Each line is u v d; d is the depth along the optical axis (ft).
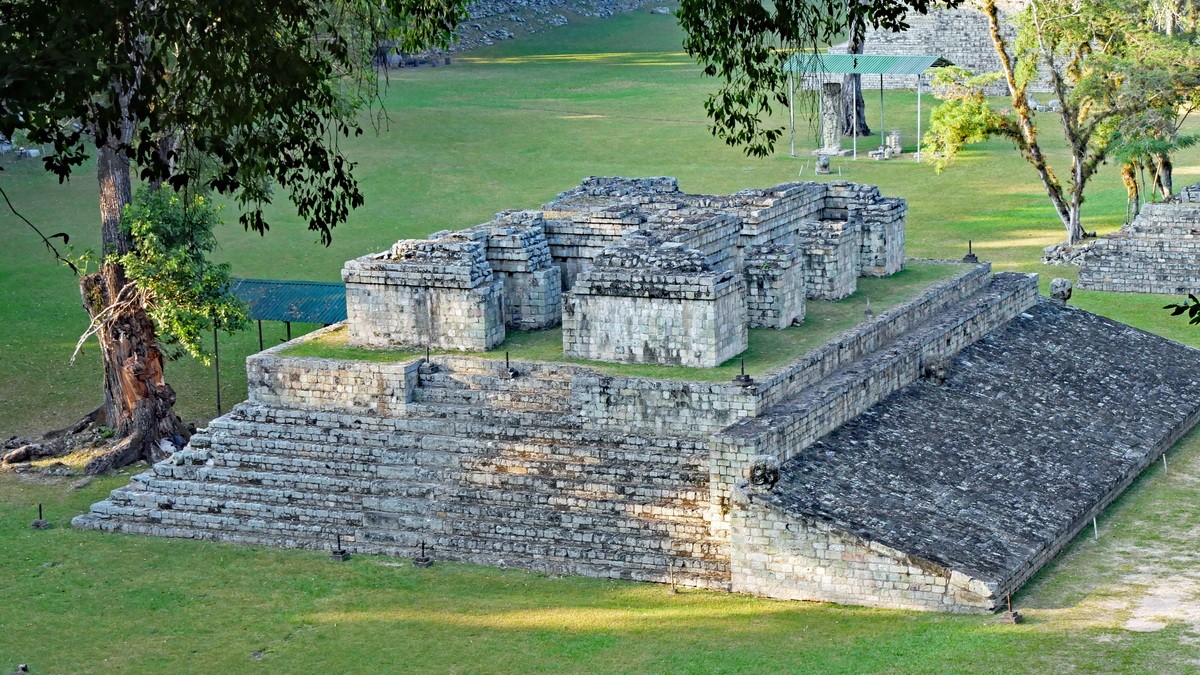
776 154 309.42
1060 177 279.28
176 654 103.45
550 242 146.30
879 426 128.26
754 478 110.01
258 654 102.94
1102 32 225.35
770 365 126.52
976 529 114.62
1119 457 135.33
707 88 394.93
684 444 119.34
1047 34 223.71
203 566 119.55
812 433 121.29
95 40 72.64
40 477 147.23
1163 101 219.20
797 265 141.38
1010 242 231.50
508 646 102.58
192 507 127.34
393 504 122.11
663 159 306.96
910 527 111.75
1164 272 198.49
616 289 128.16
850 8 106.83
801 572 109.81
